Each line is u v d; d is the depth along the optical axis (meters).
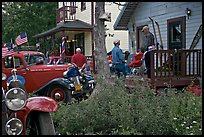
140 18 15.01
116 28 16.12
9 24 37.09
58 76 11.34
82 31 23.66
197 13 11.65
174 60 10.37
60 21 26.92
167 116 5.64
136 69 10.64
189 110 5.67
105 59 9.26
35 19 36.81
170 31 13.12
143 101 5.75
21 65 11.25
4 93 4.77
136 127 5.34
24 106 4.67
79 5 26.17
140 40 15.09
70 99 10.23
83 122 5.62
